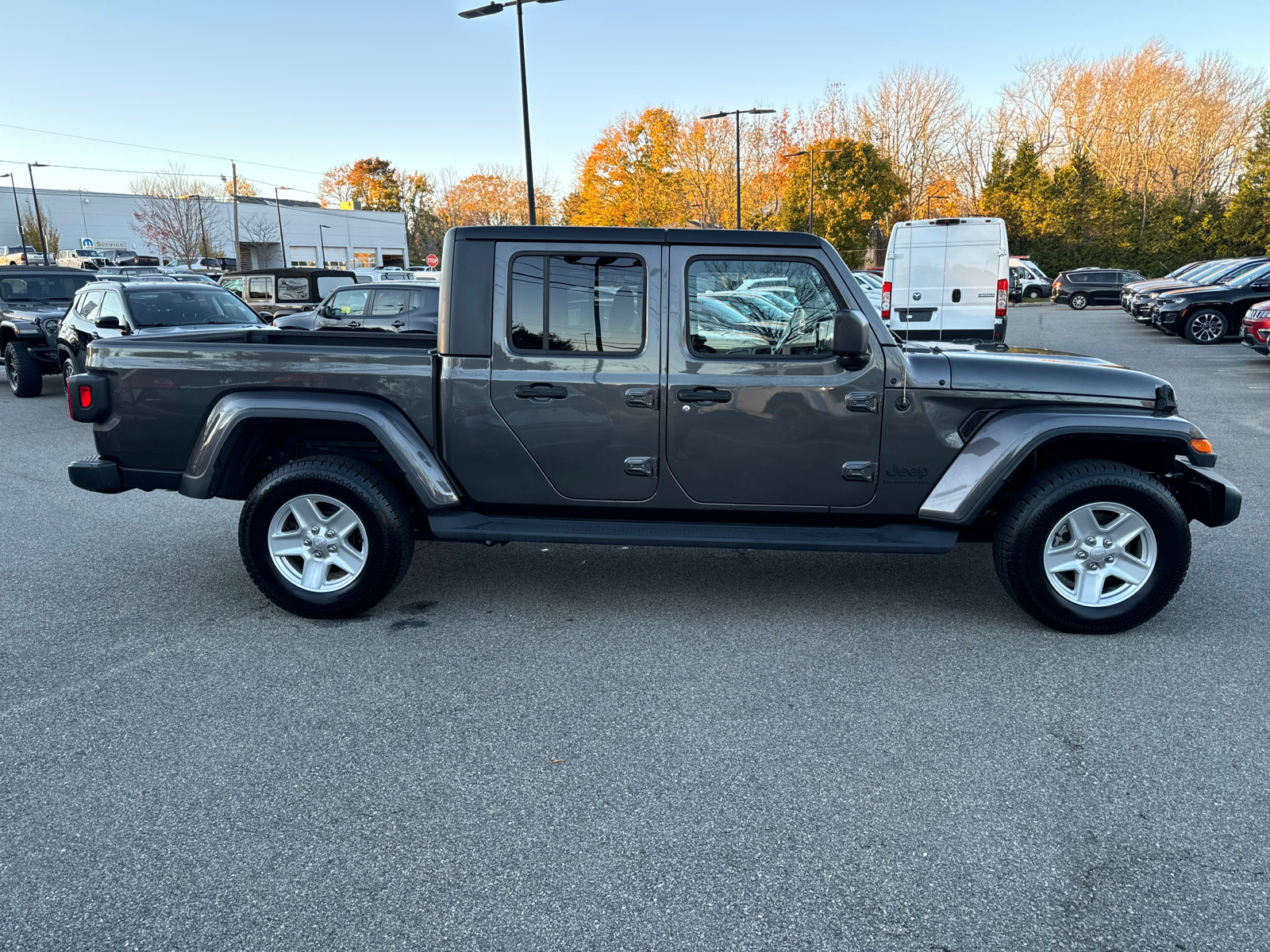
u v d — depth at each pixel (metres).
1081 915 2.32
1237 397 11.28
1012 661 3.91
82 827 2.74
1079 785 2.93
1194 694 3.57
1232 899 2.38
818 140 55.16
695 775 3.02
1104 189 56.84
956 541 4.20
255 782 2.99
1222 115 60.03
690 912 2.34
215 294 11.82
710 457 4.22
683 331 4.16
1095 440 4.24
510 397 4.24
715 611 4.55
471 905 2.38
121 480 4.59
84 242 67.56
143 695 3.65
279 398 4.34
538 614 4.53
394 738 3.29
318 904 2.39
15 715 3.48
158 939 2.26
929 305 14.38
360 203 102.38
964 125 65.88
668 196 58.16
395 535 4.32
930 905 2.37
